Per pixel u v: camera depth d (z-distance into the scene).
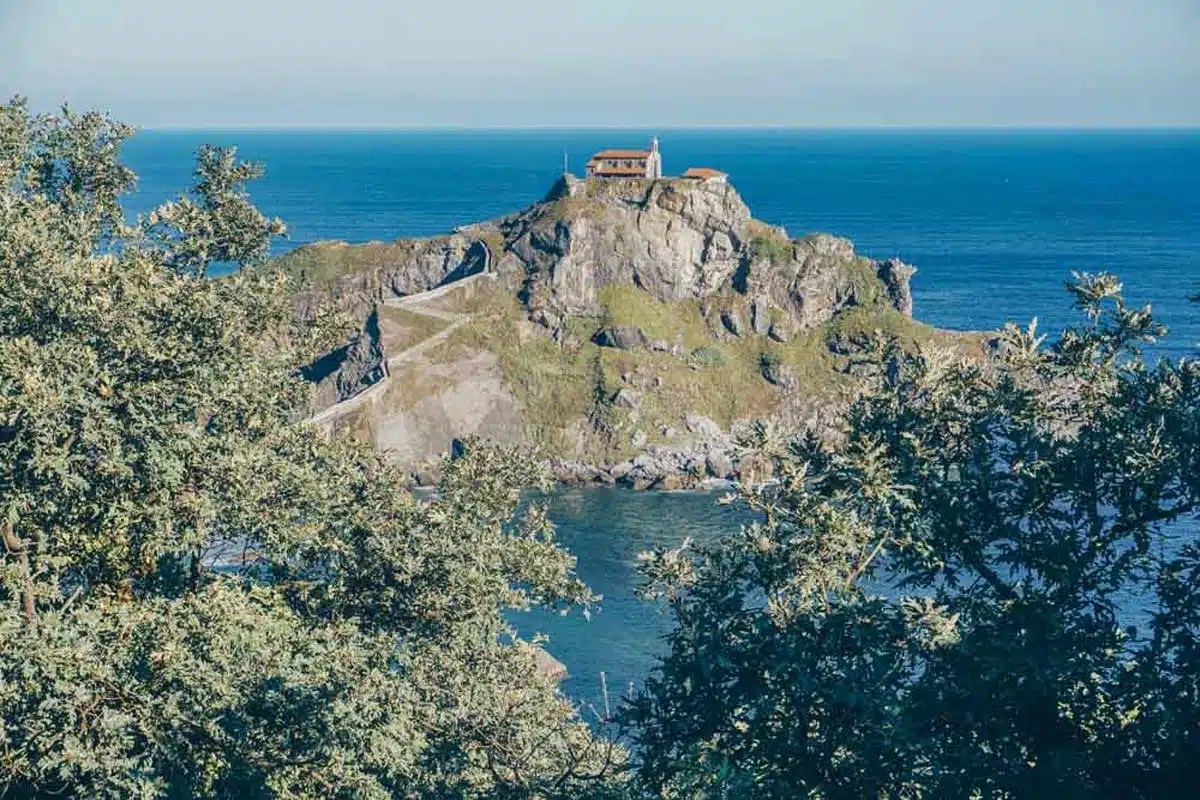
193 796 18.77
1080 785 14.02
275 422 24.61
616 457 178.38
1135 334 17.38
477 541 27.20
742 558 16.56
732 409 189.50
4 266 21.03
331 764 19.59
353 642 22.88
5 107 31.12
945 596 16.73
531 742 23.27
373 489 27.30
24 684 17.69
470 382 184.75
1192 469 15.66
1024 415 17.12
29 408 18.20
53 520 20.89
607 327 191.38
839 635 15.29
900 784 14.87
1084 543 16.23
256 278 28.77
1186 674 14.54
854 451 16.72
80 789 18.05
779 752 15.28
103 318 20.25
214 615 20.11
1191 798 14.27
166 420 19.94
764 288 198.75
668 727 16.20
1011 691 14.65
